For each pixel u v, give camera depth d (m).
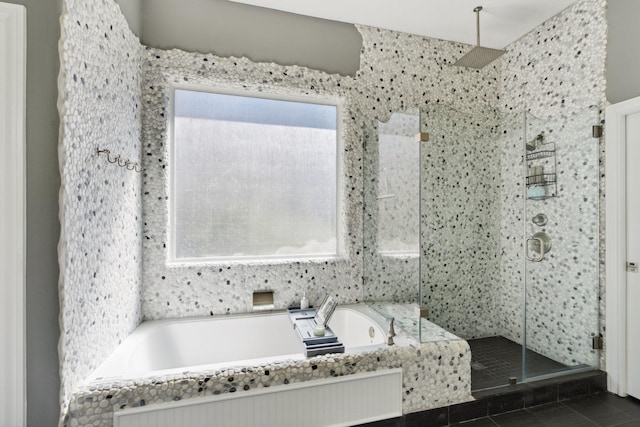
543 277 2.22
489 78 3.10
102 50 1.68
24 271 1.33
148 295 2.30
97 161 1.64
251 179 2.62
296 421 1.68
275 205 2.67
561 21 2.53
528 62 2.83
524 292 2.20
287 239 2.69
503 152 2.32
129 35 2.03
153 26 2.27
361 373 1.77
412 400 1.85
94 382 1.51
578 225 2.28
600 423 1.85
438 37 2.91
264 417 1.64
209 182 2.53
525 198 2.26
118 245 1.90
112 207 1.82
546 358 2.19
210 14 2.37
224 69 2.38
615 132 2.15
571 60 2.46
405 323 2.16
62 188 1.36
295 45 2.54
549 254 2.24
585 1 2.34
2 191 1.30
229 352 2.33
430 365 1.88
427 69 2.89
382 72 2.76
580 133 2.30
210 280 2.41
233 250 2.58
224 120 2.56
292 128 2.71
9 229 1.31
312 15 2.57
